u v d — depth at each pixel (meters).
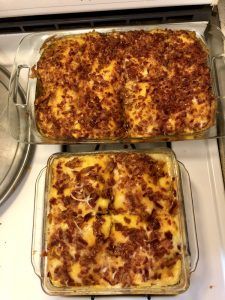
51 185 0.88
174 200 0.85
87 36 1.00
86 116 0.94
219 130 0.94
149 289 0.80
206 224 0.90
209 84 0.93
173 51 0.96
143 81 0.96
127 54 0.97
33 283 0.87
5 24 1.00
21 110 1.01
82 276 0.81
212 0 0.95
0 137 0.99
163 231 0.82
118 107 0.95
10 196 0.94
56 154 0.91
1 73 1.05
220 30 1.00
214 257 0.87
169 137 0.94
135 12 1.00
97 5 0.95
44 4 0.94
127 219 0.83
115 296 0.84
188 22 1.02
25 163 0.96
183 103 0.92
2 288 0.87
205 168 0.94
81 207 0.84
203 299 0.83
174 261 0.81
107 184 0.87
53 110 0.95
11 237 0.91
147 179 0.87
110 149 0.98
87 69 0.97
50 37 1.03
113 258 0.81
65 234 0.83
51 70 0.98
